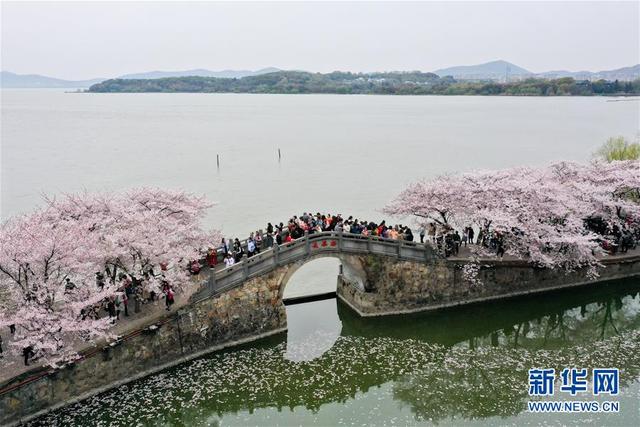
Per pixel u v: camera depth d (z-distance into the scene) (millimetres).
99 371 32281
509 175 51438
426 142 156500
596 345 39875
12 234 32219
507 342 40812
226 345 38188
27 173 99312
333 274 55250
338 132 189125
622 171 53438
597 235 46875
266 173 107062
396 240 42281
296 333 41250
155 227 36844
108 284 33188
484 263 44844
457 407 31500
